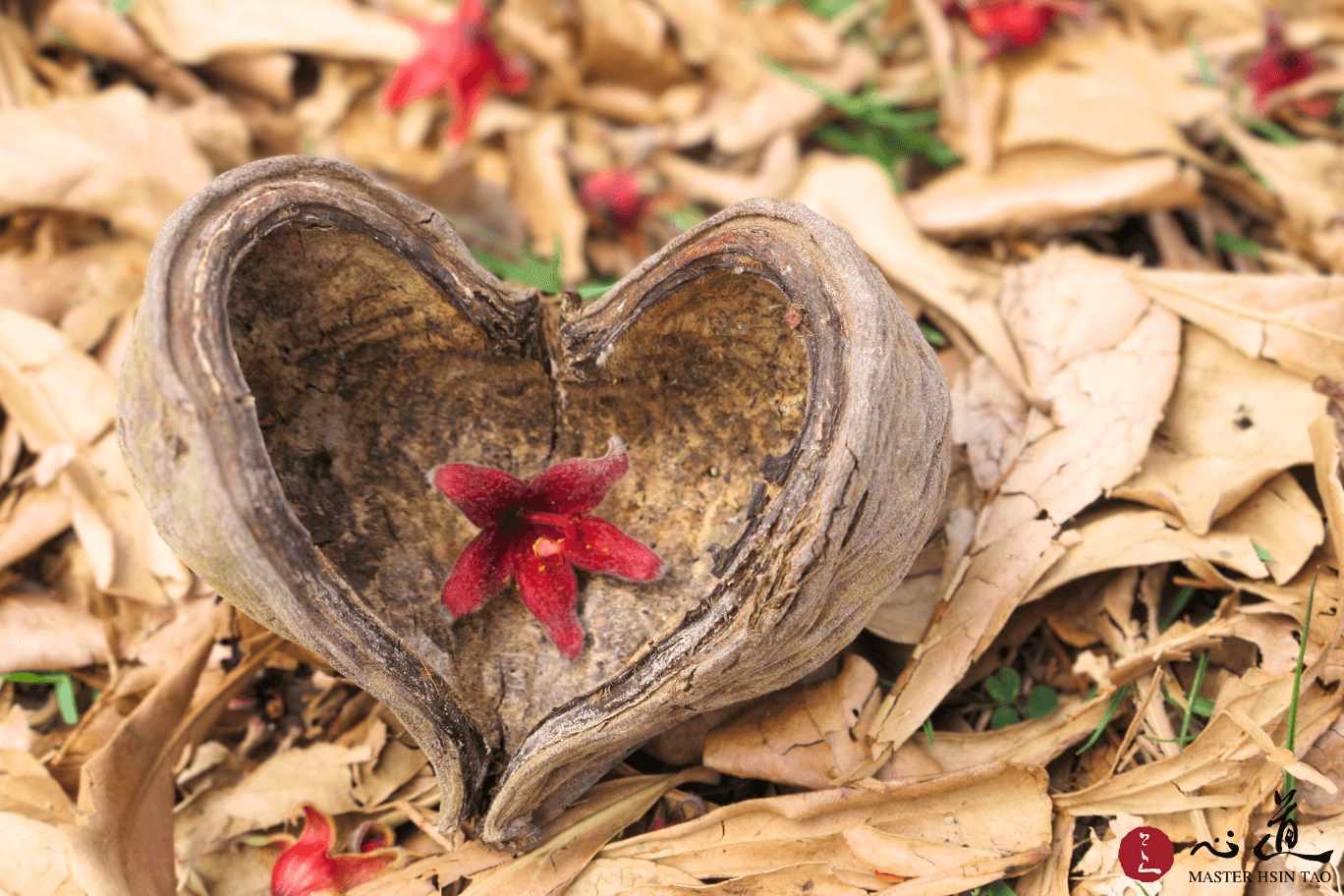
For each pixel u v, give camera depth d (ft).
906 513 1.02
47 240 1.22
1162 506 1.11
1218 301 1.14
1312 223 1.24
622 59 1.34
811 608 1.01
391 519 1.06
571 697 1.05
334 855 1.07
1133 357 1.14
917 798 1.05
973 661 1.08
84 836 1.05
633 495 1.08
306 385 1.06
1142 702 1.07
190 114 1.28
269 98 1.32
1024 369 1.15
